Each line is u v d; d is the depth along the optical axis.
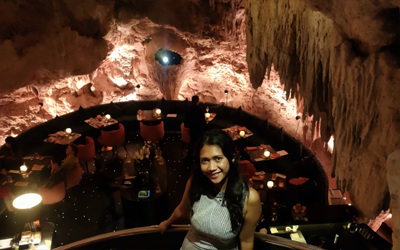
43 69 9.27
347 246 4.64
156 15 10.54
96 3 9.37
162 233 2.22
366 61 3.82
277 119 13.70
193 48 11.88
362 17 3.44
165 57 12.22
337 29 4.13
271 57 7.21
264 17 6.92
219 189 1.79
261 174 6.32
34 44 8.79
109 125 8.40
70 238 5.79
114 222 6.15
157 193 5.63
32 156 7.25
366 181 4.55
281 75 6.98
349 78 4.14
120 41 11.68
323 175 6.55
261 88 13.16
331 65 4.50
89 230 5.96
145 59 12.84
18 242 3.95
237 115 8.78
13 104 11.53
